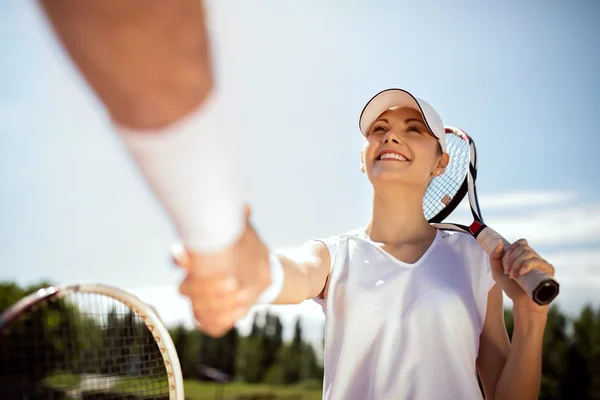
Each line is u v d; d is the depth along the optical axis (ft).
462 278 6.24
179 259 3.28
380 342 5.96
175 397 5.19
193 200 2.20
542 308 5.47
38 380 4.41
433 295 5.99
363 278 6.20
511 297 5.52
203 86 1.82
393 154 6.42
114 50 1.55
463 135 7.31
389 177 6.31
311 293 5.96
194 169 2.03
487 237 5.80
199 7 1.65
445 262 6.30
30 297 4.34
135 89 1.69
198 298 3.15
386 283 6.10
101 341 4.84
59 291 4.47
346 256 6.41
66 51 1.59
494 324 6.42
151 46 1.57
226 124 2.05
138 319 5.20
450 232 6.69
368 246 6.40
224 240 2.55
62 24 1.50
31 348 4.39
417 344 5.88
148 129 1.86
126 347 5.03
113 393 4.89
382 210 6.59
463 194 7.36
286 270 5.23
